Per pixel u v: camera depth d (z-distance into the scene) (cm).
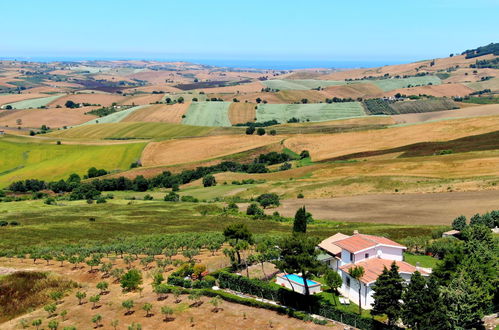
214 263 6212
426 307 3819
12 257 6962
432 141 16488
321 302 4562
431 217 9162
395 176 12588
